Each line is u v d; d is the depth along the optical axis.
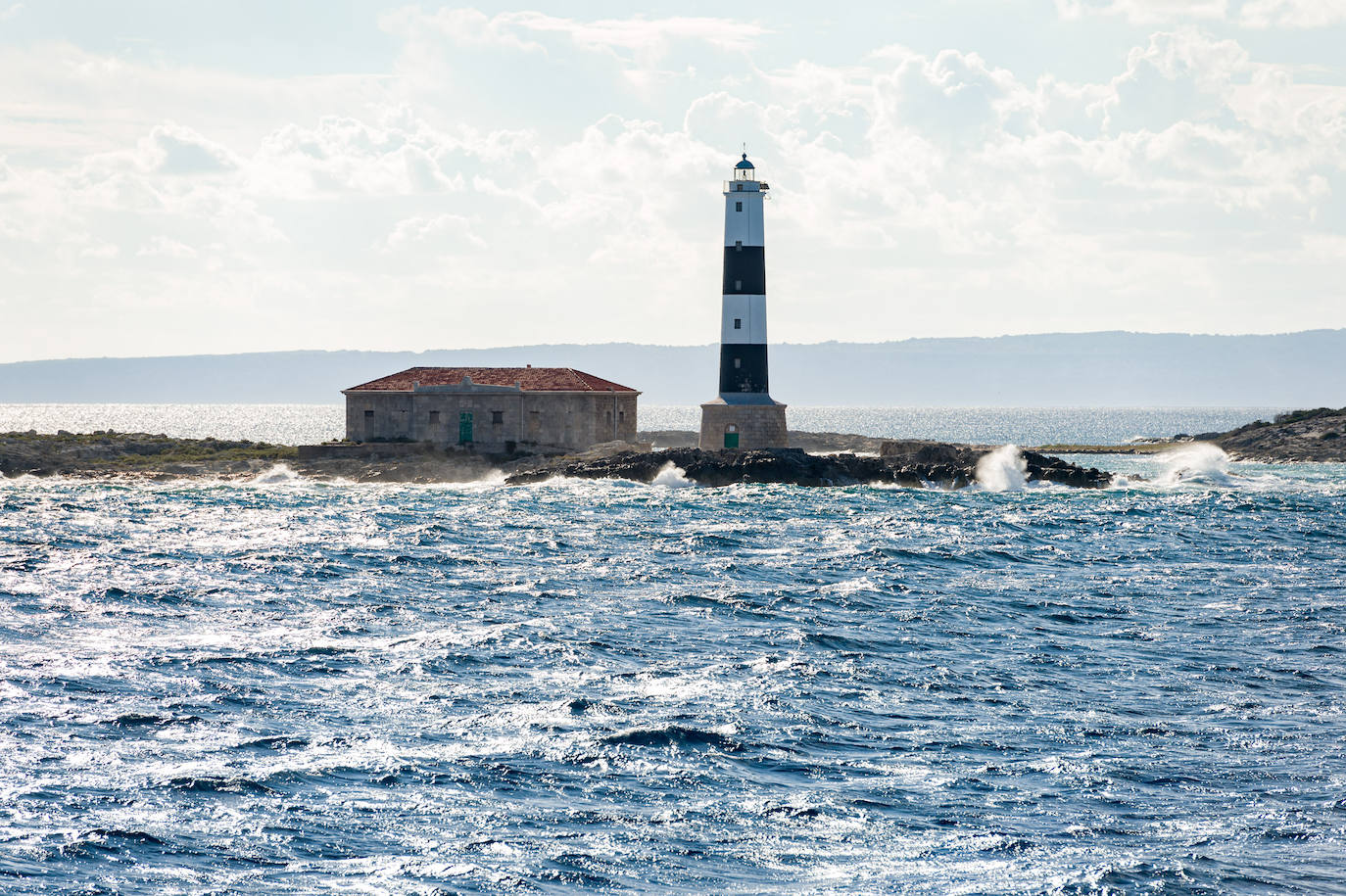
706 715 98.62
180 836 75.06
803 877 71.44
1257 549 192.88
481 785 83.62
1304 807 80.88
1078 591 154.25
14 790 80.69
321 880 70.12
